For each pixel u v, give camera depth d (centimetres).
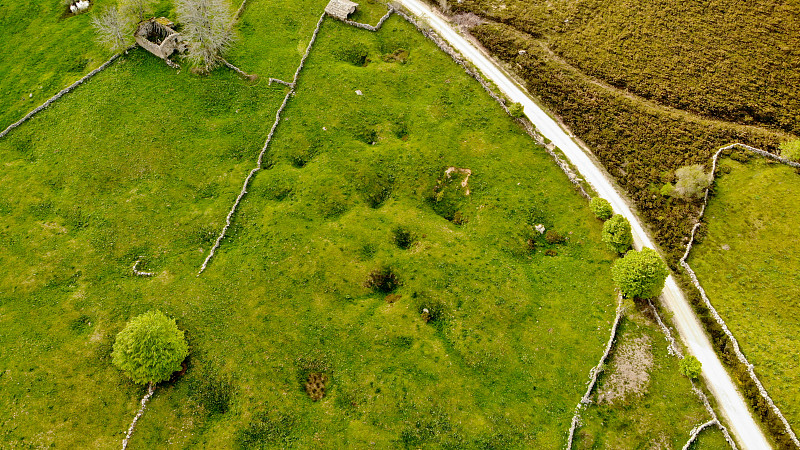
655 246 5769
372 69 7488
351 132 6819
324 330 5153
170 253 5834
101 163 6588
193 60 7494
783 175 6178
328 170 6381
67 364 5072
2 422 4744
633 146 6581
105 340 5203
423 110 7025
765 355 4912
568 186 6269
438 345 5059
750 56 7350
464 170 6419
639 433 4559
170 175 6462
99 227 6075
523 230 5909
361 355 4994
